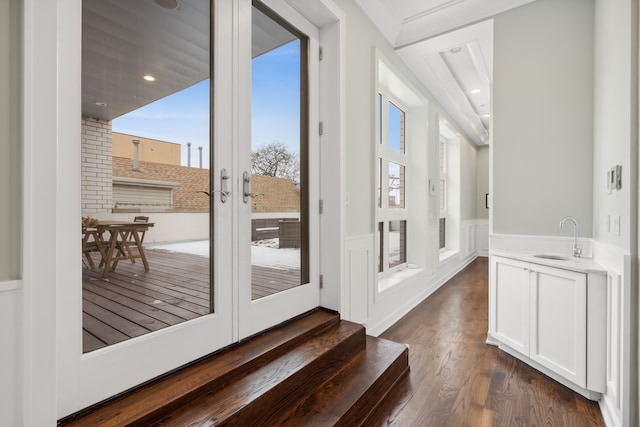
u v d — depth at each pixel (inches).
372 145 110.4
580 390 75.2
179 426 44.1
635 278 60.1
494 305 100.6
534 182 102.1
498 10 106.0
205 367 56.8
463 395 74.4
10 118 35.9
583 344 73.5
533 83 102.2
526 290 88.3
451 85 170.1
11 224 35.8
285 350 68.4
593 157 92.6
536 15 101.6
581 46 95.1
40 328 36.7
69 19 45.3
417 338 109.0
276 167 81.1
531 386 78.5
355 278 99.2
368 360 76.5
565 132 97.4
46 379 36.9
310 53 90.5
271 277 79.7
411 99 158.6
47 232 37.4
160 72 57.5
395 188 161.5
